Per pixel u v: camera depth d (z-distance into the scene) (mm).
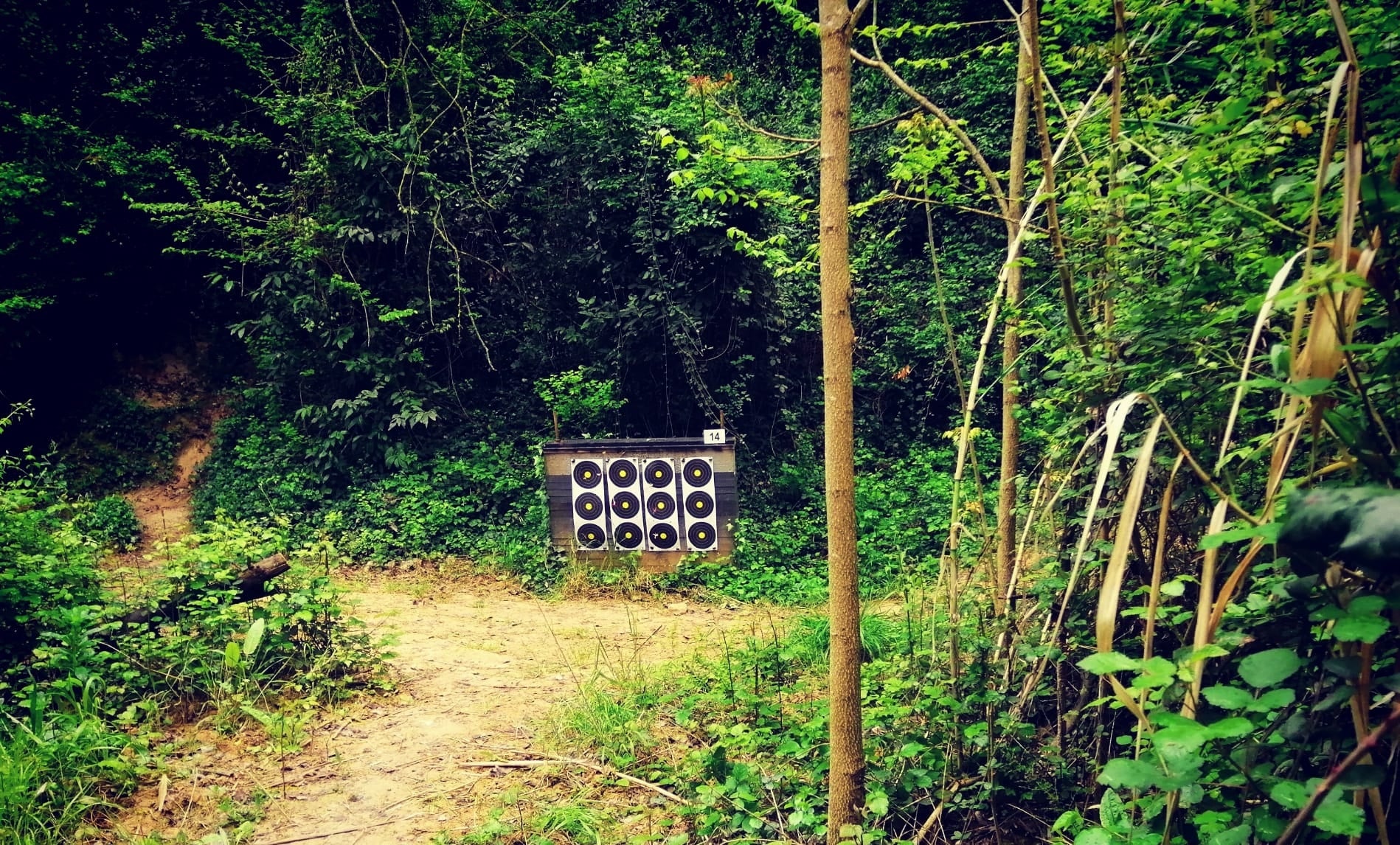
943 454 11438
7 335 11352
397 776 4328
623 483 9336
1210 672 2178
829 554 2949
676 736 4637
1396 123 1896
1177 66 3311
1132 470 2867
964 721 3486
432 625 7379
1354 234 1646
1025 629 3672
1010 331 4016
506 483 10422
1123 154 2875
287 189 11422
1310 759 1747
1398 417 1574
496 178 11750
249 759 4449
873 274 12992
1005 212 4070
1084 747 3381
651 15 15344
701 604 8391
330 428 10898
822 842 3330
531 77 12742
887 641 5191
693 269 10836
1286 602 1729
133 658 5000
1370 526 1074
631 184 10836
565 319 11617
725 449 9258
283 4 12320
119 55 12141
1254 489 2400
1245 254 2145
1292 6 2596
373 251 11164
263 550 5812
